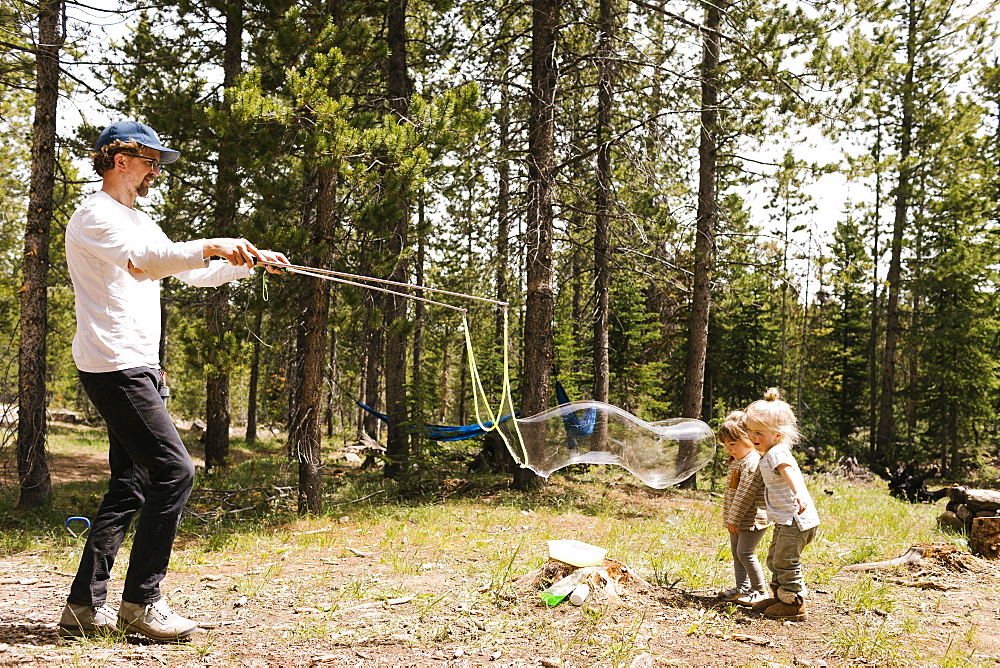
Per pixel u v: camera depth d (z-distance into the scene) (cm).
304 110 880
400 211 916
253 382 2498
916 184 2461
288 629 360
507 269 1205
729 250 1457
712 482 1281
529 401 1145
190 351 1003
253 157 897
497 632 367
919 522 954
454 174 1209
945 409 2558
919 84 2377
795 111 1216
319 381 958
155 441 313
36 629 338
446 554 613
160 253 297
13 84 1014
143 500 336
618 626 389
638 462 661
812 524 427
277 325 1238
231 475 1316
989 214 2322
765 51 1176
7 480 1092
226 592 451
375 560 591
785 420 447
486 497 1082
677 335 1839
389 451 1306
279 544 714
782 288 1494
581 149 1256
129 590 318
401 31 1242
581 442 670
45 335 991
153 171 335
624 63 1184
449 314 1462
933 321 2545
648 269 1474
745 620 424
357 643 344
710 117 1316
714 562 614
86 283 305
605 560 486
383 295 1084
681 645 369
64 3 996
